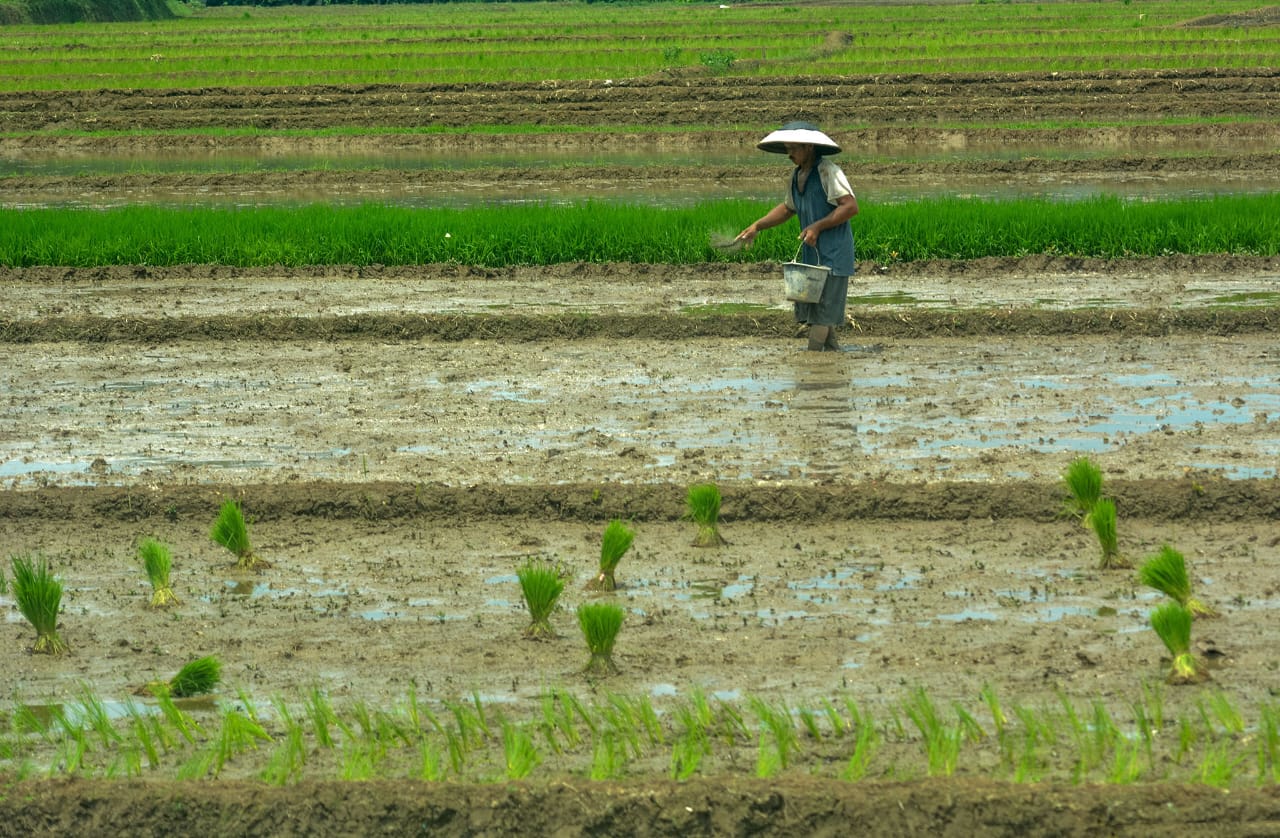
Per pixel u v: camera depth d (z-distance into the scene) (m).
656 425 26.81
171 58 118.69
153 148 86.50
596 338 35.03
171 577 20.08
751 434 26.09
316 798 13.81
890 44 119.50
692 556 20.41
